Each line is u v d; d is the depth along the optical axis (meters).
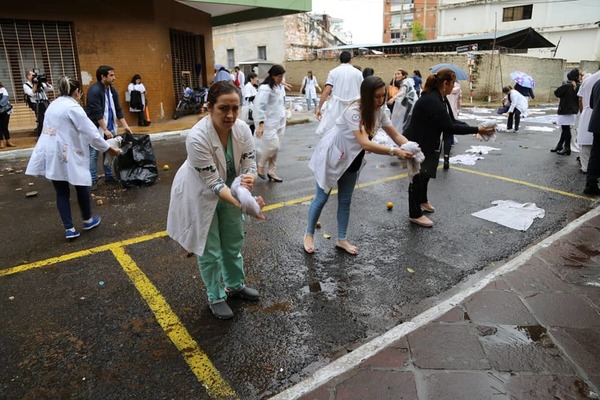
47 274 3.79
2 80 10.90
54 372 2.59
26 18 10.70
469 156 8.47
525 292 3.39
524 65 23.42
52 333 2.96
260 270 3.88
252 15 15.92
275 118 6.51
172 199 2.90
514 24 35.91
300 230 4.80
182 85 15.48
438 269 3.91
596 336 2.85
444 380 2.47
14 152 8.99
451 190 6.23
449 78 4.42
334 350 2.81
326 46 35.66
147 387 2.48
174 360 2.70
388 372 2.54
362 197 5.97
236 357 2.74
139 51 12.64
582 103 6.79
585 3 32.50
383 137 8.30
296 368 2.65
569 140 8.56
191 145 2.61
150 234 4.68
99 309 3.26
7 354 2.75
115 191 6.32
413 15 53.41
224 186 2.72
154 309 3.26
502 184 6.53
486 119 14.67
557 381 2.46
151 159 6.69
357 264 4.00
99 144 4.46
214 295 3.13
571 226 4.72
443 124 4.45
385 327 3.06
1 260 4.07
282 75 6.42
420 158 3.66
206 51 16.17
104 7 11.77
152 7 12.64
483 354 2.69
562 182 6.63
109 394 2.43
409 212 4.99
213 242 2.96
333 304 3.34
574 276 3.64
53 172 4.27
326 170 3.87
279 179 6.83
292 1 13.70
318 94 27.88
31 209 5.57
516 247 4.35
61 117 4.26
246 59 32.94
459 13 38.53
